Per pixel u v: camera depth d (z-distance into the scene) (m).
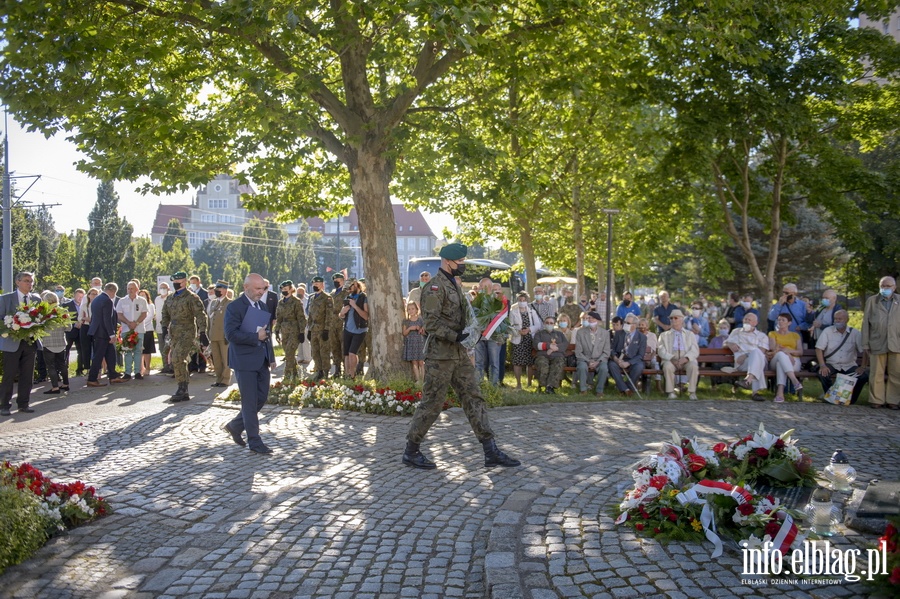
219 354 14.06
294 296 13.24
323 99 11.63
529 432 8.70
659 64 16.62
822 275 39.97
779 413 10.41
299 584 4.45
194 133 10.58
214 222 117.56
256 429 7.98
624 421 9.51
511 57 11.99
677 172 18.80
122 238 68.94
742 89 17.08
